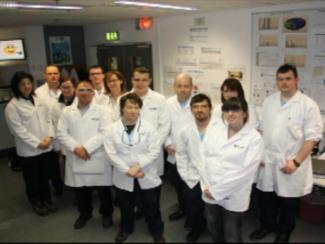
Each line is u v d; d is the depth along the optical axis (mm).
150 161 2449
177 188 2908
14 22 5062
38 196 3238
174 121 2936
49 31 6004
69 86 3215
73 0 2951
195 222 2439
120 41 5676
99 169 2740
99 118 2756
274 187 2545
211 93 4562
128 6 3469
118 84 3273
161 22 4945
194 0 3119
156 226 2479
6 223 2930
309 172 2525
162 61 5105
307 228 2766
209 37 4398
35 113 3082
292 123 2416
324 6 3340
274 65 3840
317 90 3553
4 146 5289
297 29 3574
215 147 2211
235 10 4043
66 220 2947
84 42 6488
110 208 2783
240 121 2146
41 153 3146
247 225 2631
